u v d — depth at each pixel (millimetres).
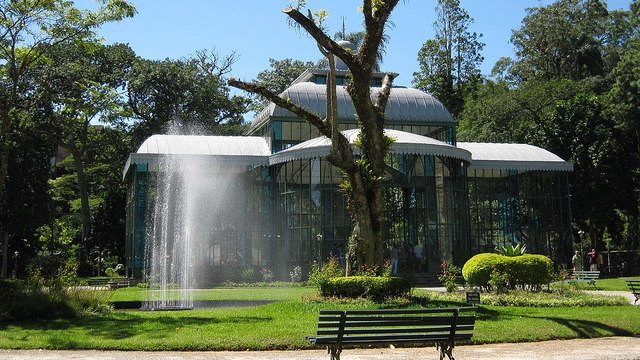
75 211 61688
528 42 74250
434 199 34188
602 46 72062
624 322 15125
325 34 18344
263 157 36594
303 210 34219
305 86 39531
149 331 13656
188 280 34281
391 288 18453
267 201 36656
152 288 29922
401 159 33875
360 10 19453
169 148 36531
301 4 18688
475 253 40719
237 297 23203
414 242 33594
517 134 55250
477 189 41469
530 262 22344
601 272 41656
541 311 17812
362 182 19438
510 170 41875
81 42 22406
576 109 48125
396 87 42344
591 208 46438
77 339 12633
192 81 55094
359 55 18922
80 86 25594
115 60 54000
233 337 12602
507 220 41438
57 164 57969
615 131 48531
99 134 54688
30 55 21812
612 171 46094
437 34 66062
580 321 15188
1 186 20453
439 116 40938
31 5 20859
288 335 12797
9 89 24391
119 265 41812
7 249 41500
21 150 37250
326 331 9844
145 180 35062
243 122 63781
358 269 19500
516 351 11906
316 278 20250
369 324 9930
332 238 33031
